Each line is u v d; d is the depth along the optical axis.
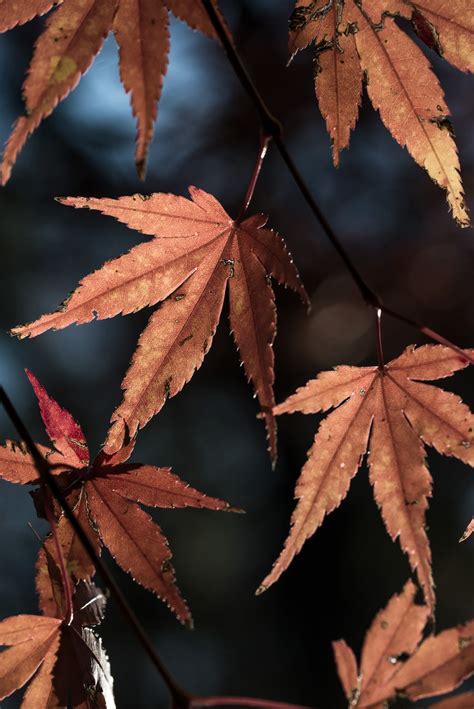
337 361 4.94
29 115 0.88
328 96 1.08
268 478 5.14
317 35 1.07
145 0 0.92
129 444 1.11
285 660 4.79
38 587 1.11
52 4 0.92
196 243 1.11
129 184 5.28
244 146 5.33
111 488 1.12
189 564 4.83
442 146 1.07
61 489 1.12
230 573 4.91
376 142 5.12
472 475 4.71
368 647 1.16
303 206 5.16
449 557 4.58
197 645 4.70
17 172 5.12
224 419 5.18
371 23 1.06
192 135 5.38
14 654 1.07
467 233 4.98
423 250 5.06
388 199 5.15
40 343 4.96
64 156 5.21
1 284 4.91
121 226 5.27
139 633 0.88
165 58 0.90
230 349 5.11
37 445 1.12
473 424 1.11
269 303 1.08
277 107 5.30
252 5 5.46
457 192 1.07
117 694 4.45
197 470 5.02
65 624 1.09
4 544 4.55
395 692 1.13
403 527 1.13
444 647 1.14
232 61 0.97
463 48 1.05
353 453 1.13
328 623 4.86
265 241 1.09
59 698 1.08
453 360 1.13
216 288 1.11
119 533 1.11
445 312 4.99
